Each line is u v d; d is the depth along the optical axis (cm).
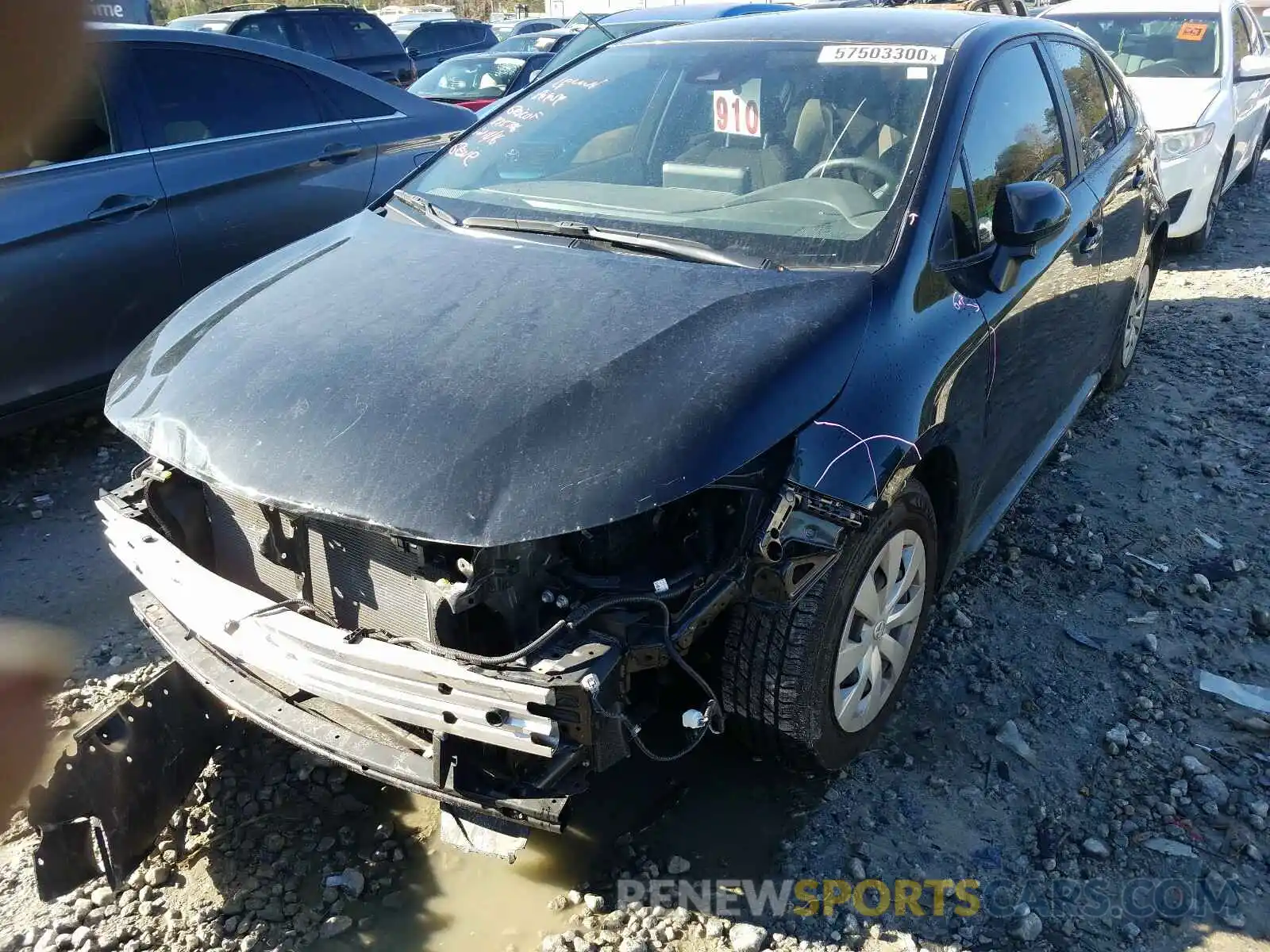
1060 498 412
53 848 221
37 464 473
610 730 196
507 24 2548
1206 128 695
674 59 341
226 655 239
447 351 227
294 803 264
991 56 316
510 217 299
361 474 203
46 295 430
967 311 268
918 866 241
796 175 289
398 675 197
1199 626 329
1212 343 580
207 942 226
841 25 334
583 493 195
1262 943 222
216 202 484
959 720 288
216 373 238
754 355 221
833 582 230
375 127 558
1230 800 260
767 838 251
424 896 238
